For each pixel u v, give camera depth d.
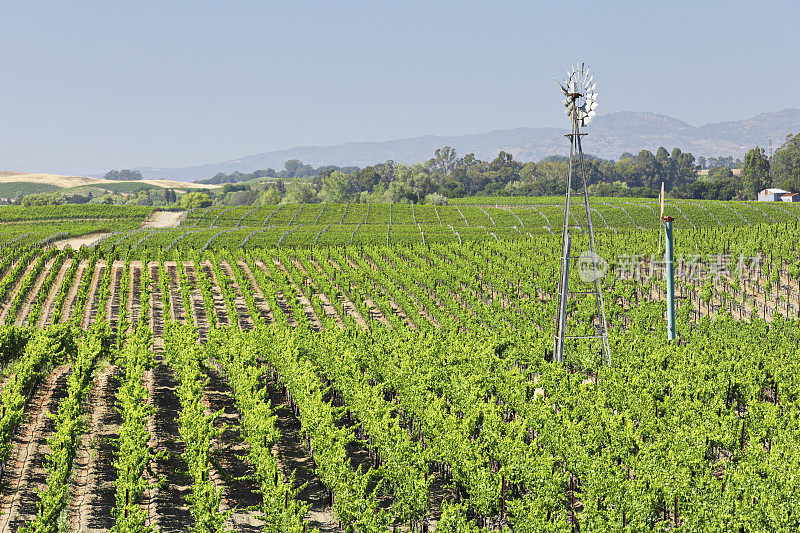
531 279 68.19
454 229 116.25
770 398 40.09
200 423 29.09
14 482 26.91
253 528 25.30
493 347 45.34
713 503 24.19
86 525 24.38
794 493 24.80
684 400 34.50
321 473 27.33
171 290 71.75
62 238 102.50
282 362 38.47
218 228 117.19
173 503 26.50
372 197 192.62
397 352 41.12
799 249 79.56
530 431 34.88
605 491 25.23
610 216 124.12
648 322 55.94
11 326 42.00
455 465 26.72
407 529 26.17
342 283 70.44
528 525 23.38
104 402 36.22
